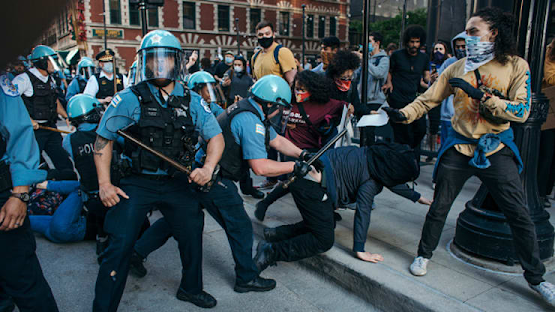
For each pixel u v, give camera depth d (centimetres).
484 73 236
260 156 251
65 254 332
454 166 253
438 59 608
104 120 210
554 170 393
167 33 215
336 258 291
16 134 173
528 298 240
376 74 454
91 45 2570
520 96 225
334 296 278
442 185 259
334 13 3438
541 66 266
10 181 174
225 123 254
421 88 525
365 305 266
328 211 272
